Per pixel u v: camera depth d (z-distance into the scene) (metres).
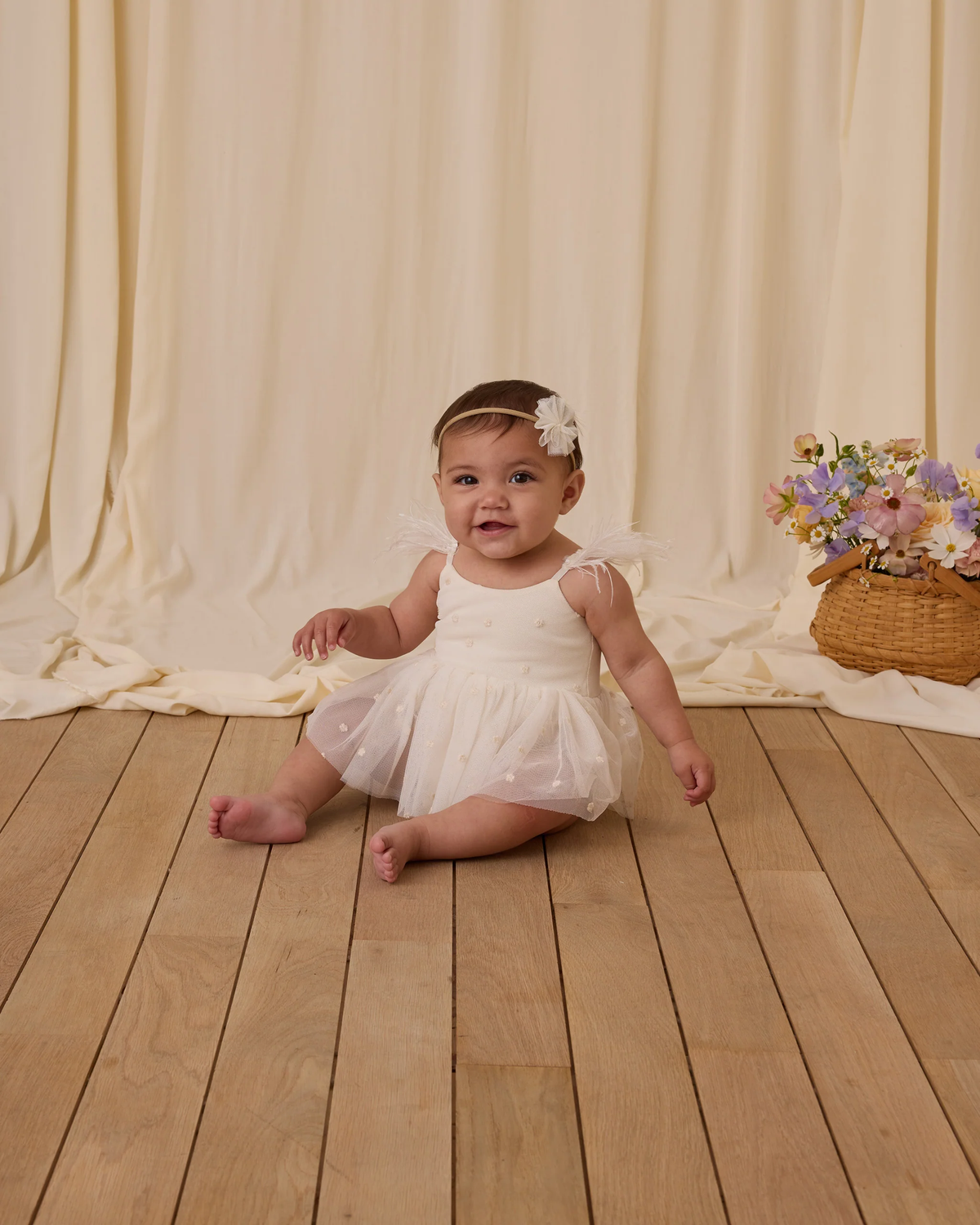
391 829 1.64
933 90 3.04
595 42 3.17
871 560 2.48
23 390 3.21
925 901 1.64
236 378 3.28
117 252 3.20
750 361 3.30
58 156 3.10
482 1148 1.14
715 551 3.41
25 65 3.08
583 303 3.29
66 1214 1.05
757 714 2.38
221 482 3.32
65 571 3.16
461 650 1.84
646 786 2.01
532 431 1.76
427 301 3.30
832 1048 1.31
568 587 1.82
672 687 1.84
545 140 3.23
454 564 1.90
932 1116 1.21
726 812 1.92
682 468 3.41
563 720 1.78
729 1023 1.35
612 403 3.34
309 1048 1.28
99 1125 1.15
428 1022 1.33
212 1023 1.32
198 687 2.43
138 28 3.16
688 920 1.57
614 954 1.49
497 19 3.12
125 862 1.69
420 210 3.25
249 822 1.73
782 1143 1.16
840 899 1.64
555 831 1.83
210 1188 1.08
